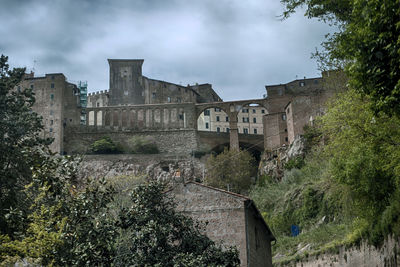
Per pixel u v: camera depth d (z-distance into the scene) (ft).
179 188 98.12
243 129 421.59
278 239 174.81
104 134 336.70
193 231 74.79
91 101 421.18
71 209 66.74
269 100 339.36
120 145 329.11
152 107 346.33
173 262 67.97
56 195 68.13
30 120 109.19
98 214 69.92
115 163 309.83
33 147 104.58
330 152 98.12
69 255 62.85
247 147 339.57
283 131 310.45
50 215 66.23
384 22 52.95
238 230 92.94
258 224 106.73
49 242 61.87
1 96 108.47
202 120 416.26
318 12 77.20
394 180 91.25
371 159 91.50
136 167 308.40
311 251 132.57
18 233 65.26
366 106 63.67
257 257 98.78
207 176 289.12
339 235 138.10
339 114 87.56
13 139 103.14
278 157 290.97
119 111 345.10
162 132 337.11
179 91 402.11
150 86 391.65
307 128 277.23
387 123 73.31
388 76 54.29
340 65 100.01
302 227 183.93
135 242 69.41
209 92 429.79
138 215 71.31
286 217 196.85
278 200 215.92
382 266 94.07
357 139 87.81
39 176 67.77
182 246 72.13
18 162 97.91
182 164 310.24
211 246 73.77
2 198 90.74
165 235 70.38
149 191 73.67
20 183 98.43
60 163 70.64
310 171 223.92
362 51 55.42
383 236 94.48
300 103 294.66
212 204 95.71
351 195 104.01
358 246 107.14
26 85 344.49
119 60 396.16
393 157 74.38
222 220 94.12
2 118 105.91
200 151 328.90
